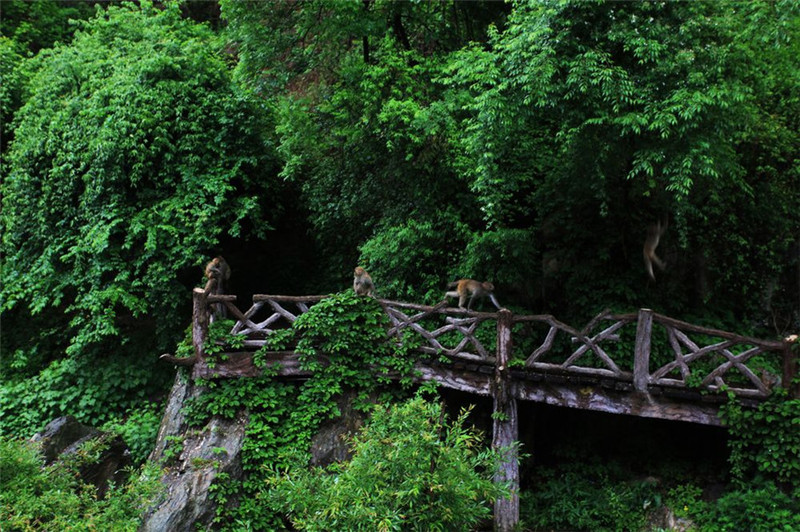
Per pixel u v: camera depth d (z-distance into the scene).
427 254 11.69
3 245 13.55
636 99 8.79
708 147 8.61
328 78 12.86
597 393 9.59
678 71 8.84
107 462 10.63
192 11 18.25
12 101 14.68
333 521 6.97
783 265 11.70
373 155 12.20
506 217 11.98
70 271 12.89
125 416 12.52
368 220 12.96
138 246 12.53
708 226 11.61
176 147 12.58
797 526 8.37
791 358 8.96
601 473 10.71
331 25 12.05
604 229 11.61
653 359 10.66
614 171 10.46
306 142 12.41
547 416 11.51
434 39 13.69
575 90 8.86
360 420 10.15
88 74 13.44
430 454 7.10
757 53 10.27
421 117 10.68
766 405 8.94
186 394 10.44
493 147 9.61
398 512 6.86
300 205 14.46
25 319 14.23
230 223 13.05
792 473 8.77
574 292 11.53
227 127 12.68
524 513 10.30
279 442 9.95
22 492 8.02
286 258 14.62
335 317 10.27
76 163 12.66
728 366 9.13
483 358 9.83
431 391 9.95
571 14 8.97
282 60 12.77
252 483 9.69
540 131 12.17
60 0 17.50
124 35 14.39
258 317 14.14
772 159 11.77
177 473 9.67
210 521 9.23
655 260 10.80
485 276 11.48
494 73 9.34
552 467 11.12
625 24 9.00
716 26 9.15
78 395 12.57
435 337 10.92
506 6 13.92
